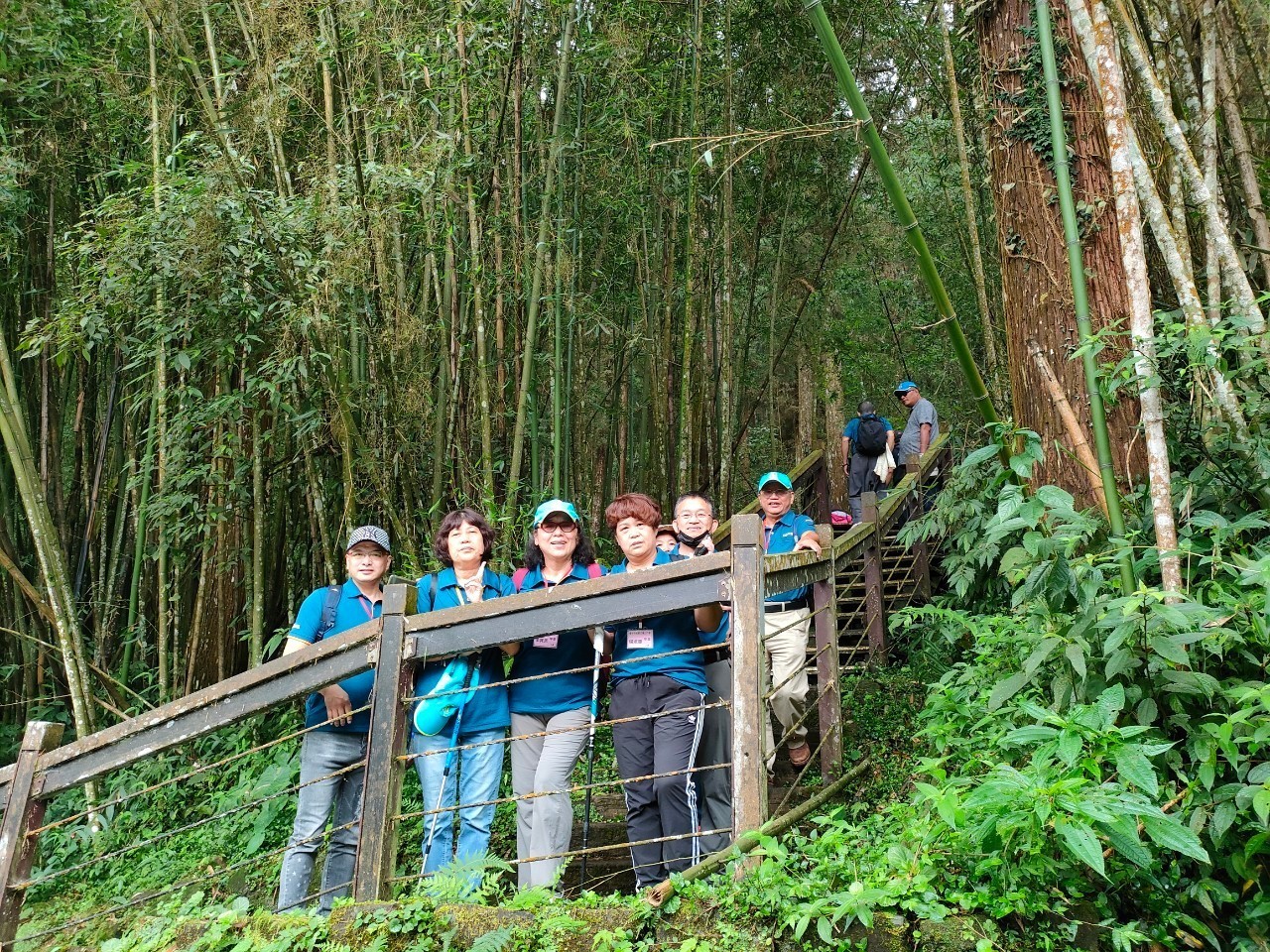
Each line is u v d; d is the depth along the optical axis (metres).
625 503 3.52
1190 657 2.81
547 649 3.43
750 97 7.85
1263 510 3.10
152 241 4.84
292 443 5.93
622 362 8.18
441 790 3.40
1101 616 2.76
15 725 6.47
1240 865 2.48
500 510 5.30
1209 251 3.65
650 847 3.15
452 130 5.21
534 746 3.40
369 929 2.73
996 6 4.41
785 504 4.69
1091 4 3.12
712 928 2.54
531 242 5.67
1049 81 3.36
